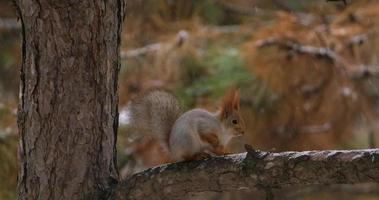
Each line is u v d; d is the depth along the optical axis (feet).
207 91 37.81
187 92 37.78
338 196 47.85
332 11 38.83
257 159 19.49
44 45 21.03
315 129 37.76
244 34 40.09
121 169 38.60
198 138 21.35
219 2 44.83
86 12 20.94
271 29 37.27
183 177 20.36
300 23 37.70
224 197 43.27
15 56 41.98
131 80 38.86
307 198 47.16
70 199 21.30
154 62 38.99
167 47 38.47
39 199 21.42
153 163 37.91
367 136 39.32
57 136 21.24
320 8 38.73
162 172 20.66
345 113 37.01
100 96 21.42
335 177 18.61
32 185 21.48
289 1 45.19
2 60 43.98
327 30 37.04
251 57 36.65
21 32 21.45
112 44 21.52
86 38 21.03
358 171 18.29
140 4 41.24
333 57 36.47
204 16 44.50
